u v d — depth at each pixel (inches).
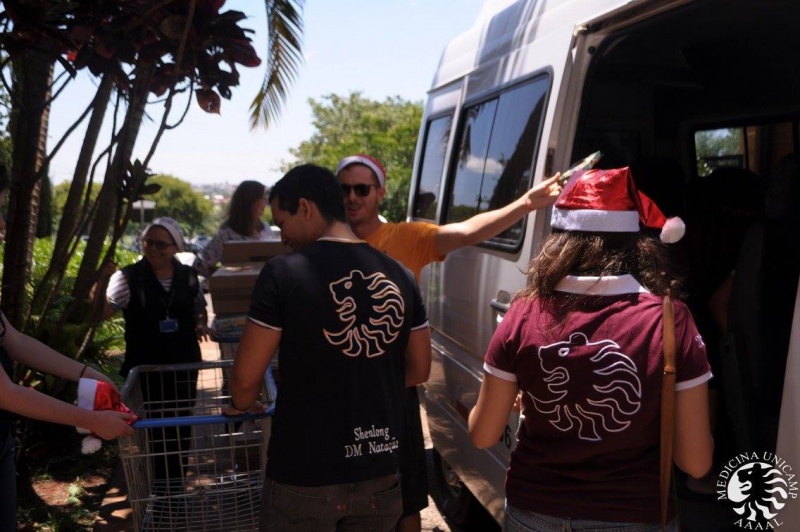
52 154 181.5
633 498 78.7
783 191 115.7
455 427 171.6
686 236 138.3
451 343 178.4
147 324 181.9
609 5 118.3
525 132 144.1
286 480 98.2
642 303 78.7
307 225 105.6
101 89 170.4
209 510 121.1
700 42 157.3
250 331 98.8
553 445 81.3
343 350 98.2
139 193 167.9
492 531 186.2
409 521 137.3
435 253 142.4
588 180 82.8
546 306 81.7
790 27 146.2
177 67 146.3
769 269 117.3
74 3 147.8
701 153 178.4
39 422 221.5
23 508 191.5
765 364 119.0
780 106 163.6
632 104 166.6
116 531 181.9
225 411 111.6
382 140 1126.4
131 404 134.0
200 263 245.3
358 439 98.6
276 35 298.8
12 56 153.3
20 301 191.5
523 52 150.6
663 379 75.8
